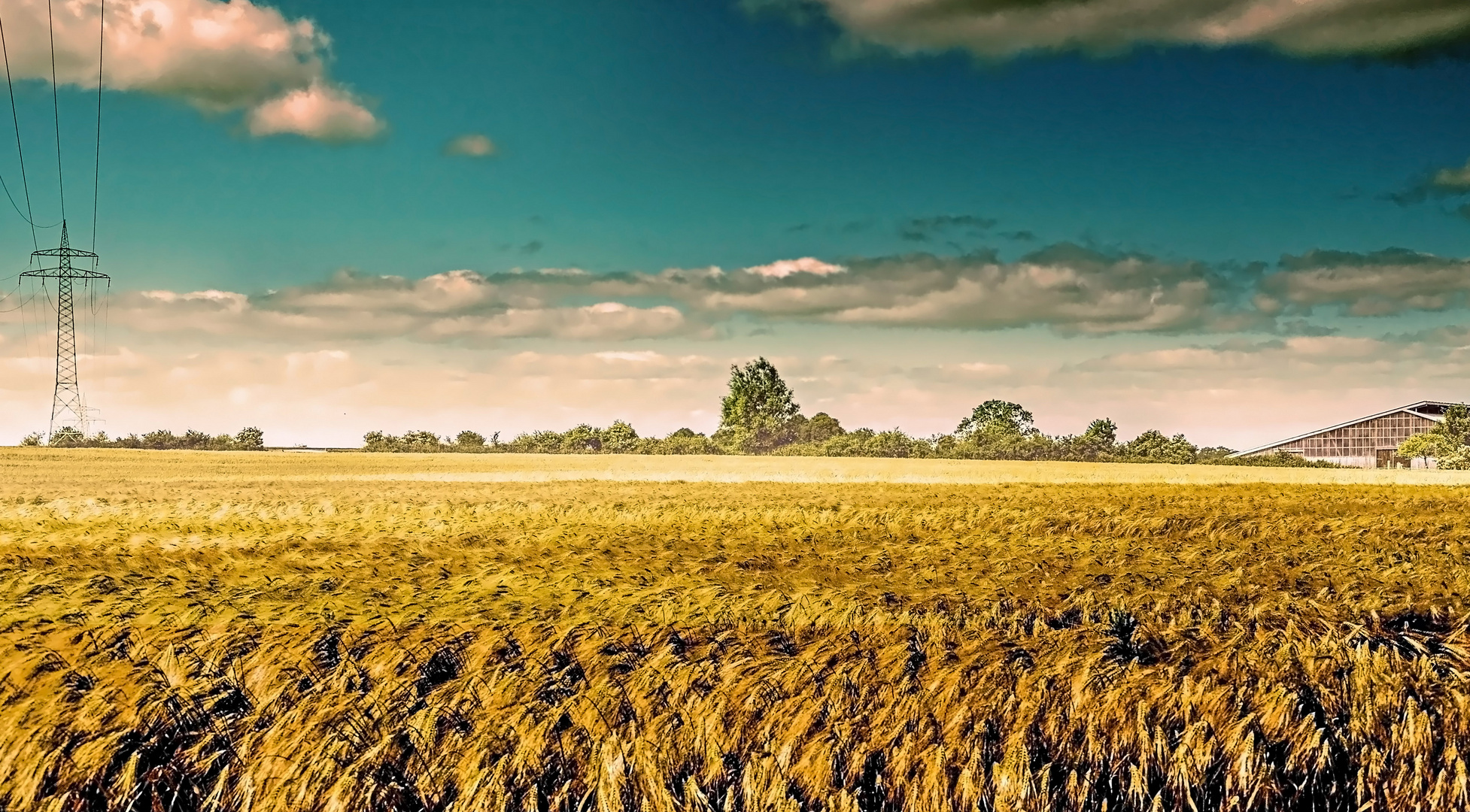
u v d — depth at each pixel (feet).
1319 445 382.22
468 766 27.07
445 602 47.37
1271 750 29.68
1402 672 35.37
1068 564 67.87
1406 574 62.08
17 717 30.07
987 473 271.28
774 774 27.07
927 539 86.79
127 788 27.32
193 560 72.08
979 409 564.71
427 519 114.11
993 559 69.72
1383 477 237.25
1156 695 31.86
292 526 102.47
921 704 30.96
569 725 30.01
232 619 42.42
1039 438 478.59
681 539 87.25
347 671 34.55
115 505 141.90
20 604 47.29
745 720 30.32
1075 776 27.53
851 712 30.68
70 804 27.30
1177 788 27.94
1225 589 56.08
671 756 28.09
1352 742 29.71
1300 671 34.96
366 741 28.66
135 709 31.01
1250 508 127.54
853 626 42.19
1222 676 34.78
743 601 46.32
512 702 31.09
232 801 27.22
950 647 38.96
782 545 82.53
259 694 33.63
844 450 501.56
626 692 32.37
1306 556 73.36
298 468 328.49
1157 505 132.36
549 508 128.67
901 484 201.16
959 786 27.04
